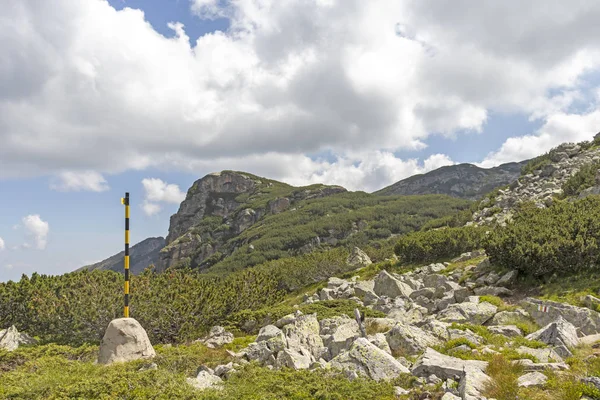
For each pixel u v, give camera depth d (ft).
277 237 541.75
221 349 63.41
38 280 112.68
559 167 191.42
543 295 77.92
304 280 162.09
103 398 36.37
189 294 97.14
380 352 41.83
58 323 89.15
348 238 492.54
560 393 30.12
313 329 60.59
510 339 50.19
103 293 90.07
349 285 116.78
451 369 36.70
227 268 479.82
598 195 118.62
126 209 65.72
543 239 90.94
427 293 91.91
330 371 40.65
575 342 45.57
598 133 216.54
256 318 92.89
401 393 34.99
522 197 173.78
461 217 192.75
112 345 54.75
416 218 532.32
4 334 82.17
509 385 31.63
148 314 87.61
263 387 37.50
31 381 42.24
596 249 80.94
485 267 98.43
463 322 63.67
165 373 41.75
